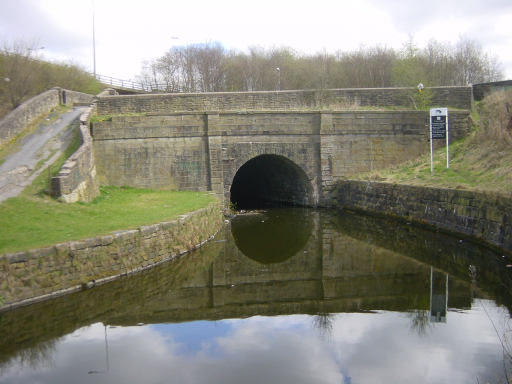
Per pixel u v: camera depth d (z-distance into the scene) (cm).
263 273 1373
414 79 3538
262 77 5462
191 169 2445
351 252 1608
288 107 2705
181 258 1498
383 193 2223
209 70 5625
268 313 1022
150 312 1034
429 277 1261
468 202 1583
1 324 939
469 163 2077
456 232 1655
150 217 1541
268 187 3469
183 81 5781
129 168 2377
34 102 2470
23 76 3219
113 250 1215
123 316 1010
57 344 862
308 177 2630
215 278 1321
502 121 2202
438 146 2662
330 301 1097
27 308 991
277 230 2070
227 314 1018
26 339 888
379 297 1109
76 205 1639
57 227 1299
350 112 2616
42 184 1686
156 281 1292
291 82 5344
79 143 2162
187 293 1181
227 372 739
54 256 1061
